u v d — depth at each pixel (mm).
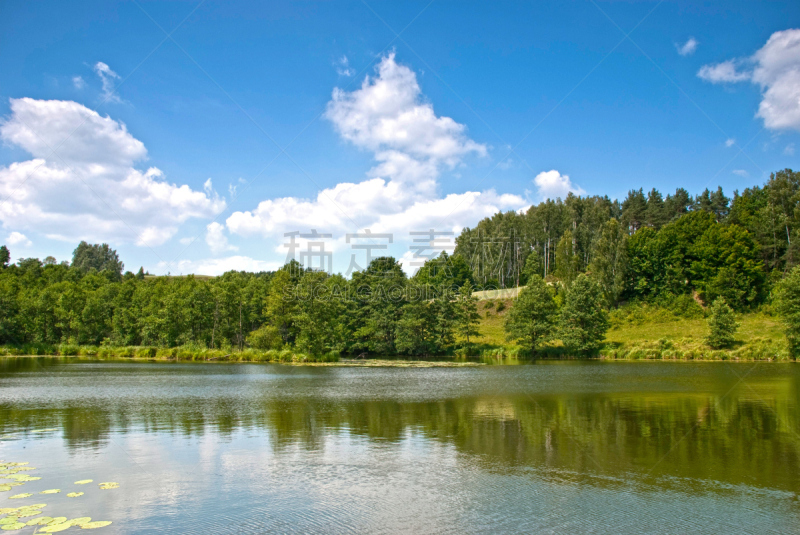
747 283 99438
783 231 117188
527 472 16375
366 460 17766
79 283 133250
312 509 12984
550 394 36094
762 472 16391
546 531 11602
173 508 13023
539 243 167500
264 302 104188
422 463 17375
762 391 37125
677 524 12094
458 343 99375
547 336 89812
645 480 15578
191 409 28969
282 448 19516
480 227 191125
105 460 17703
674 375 51594
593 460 17750
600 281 109375
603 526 11945
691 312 100625
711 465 17156
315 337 81562
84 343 100375
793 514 12797
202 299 97688
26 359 79812
